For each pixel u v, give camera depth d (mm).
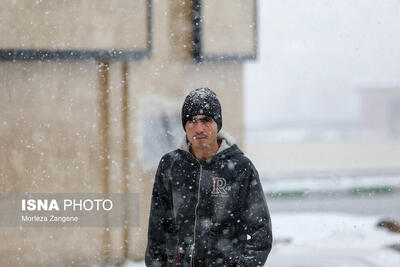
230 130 21375
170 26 20078
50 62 18172
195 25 20391
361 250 17922
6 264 17703
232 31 21156
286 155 69250
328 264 16266
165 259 8078
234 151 7785
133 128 19344
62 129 18453
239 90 21438
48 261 18141
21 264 17875
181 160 7812
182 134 20109
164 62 19938
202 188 7684
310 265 16062
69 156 18531
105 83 18969
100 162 18922
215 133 7781
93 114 18859
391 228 20547
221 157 7711
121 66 19156
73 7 18297
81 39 18422
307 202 34031
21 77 17875
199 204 7695
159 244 8070
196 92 7840
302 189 38969
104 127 18984
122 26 18953
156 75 19828
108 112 19016
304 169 55125
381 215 28031
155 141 19703
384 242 18734
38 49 17922
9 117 17766
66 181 18469
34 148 18062
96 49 18594
